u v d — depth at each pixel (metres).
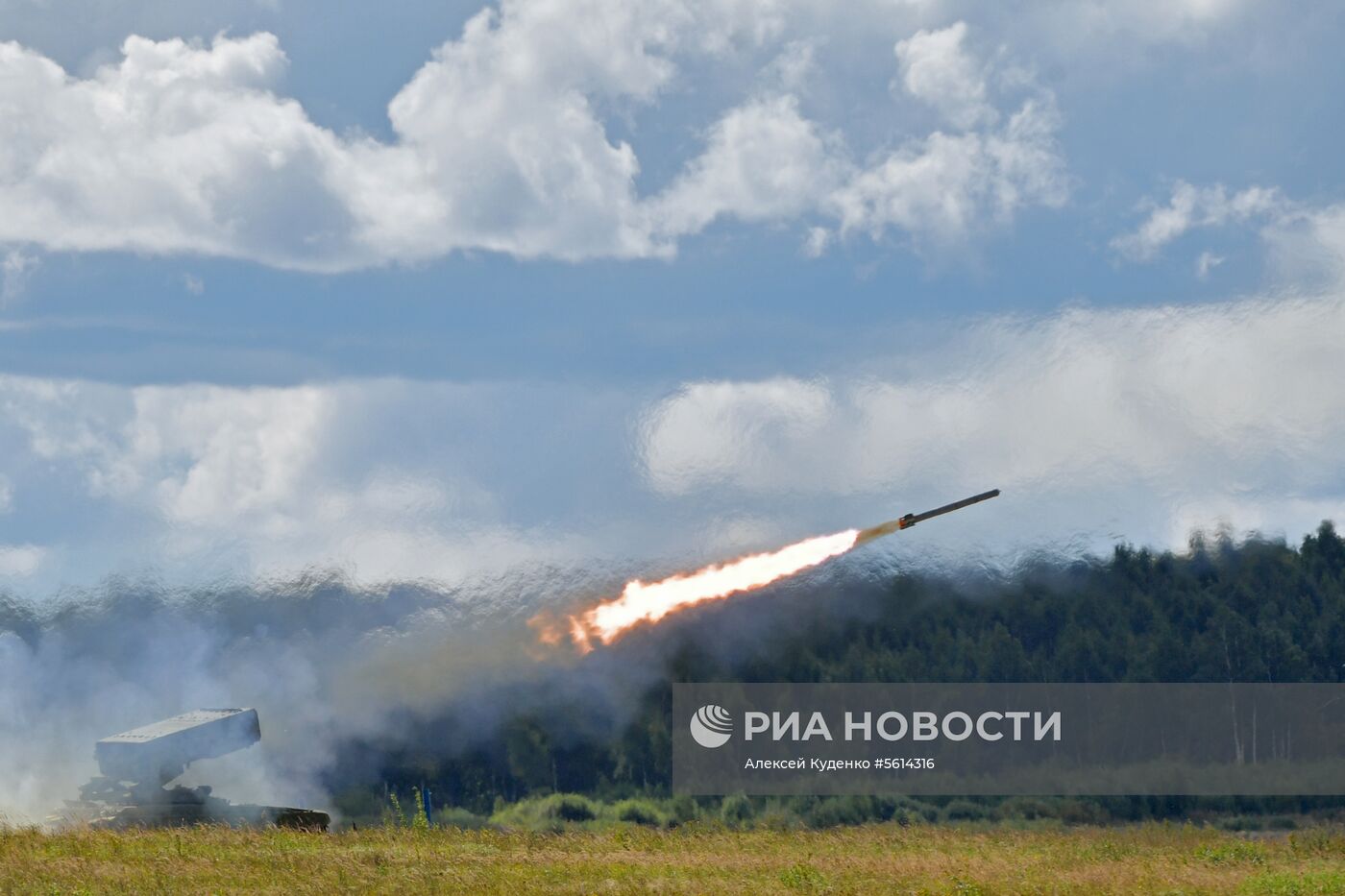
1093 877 25.48
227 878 23.52
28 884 22.66
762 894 23.23
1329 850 31.47
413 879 23.88
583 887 23.30
